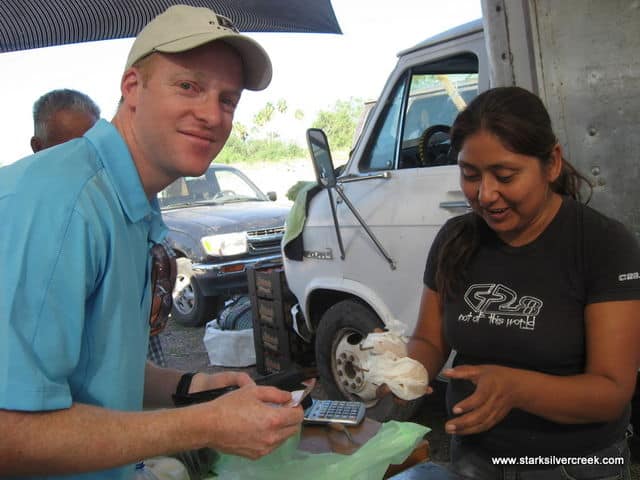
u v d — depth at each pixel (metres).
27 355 0.92
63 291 0.97
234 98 1.26
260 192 8.43
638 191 2.20
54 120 2.63
